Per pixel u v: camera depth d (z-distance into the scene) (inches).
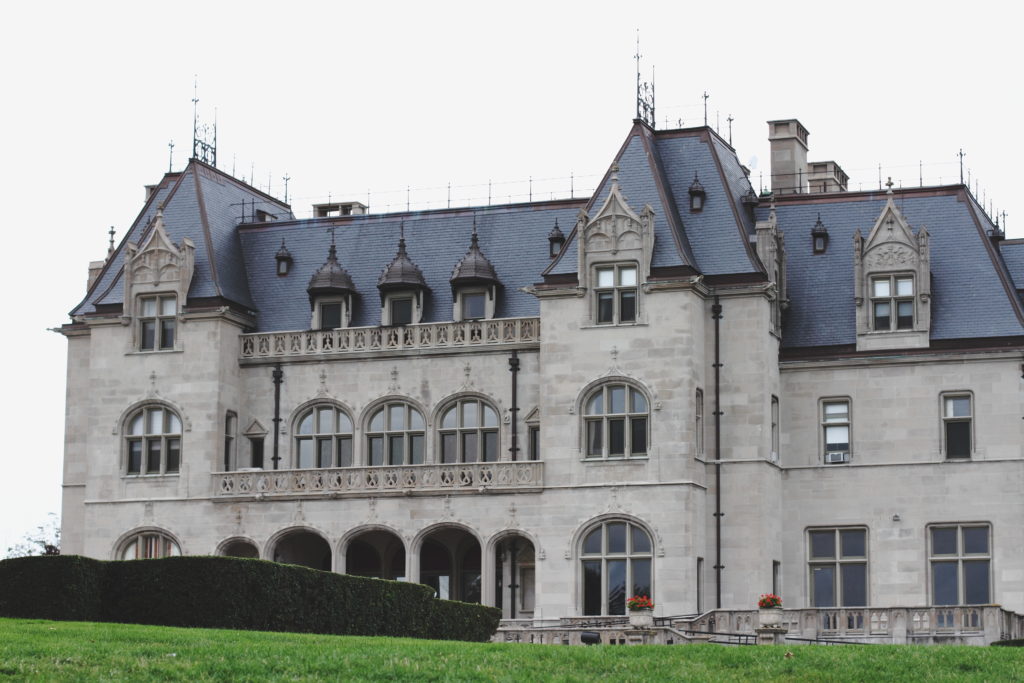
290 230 3186.5
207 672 1631.4
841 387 2883.9
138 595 2181.3
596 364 2812.5
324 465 3009.4
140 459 3009.4
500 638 2544.3
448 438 2960.1
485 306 2977.4
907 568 2815.0
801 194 3095.5
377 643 1898.4
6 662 1603.1
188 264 3034.0
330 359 3016.7
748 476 2802.7
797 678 1795.0
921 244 2874.0
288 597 2225.6
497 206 3112.7
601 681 1701.5
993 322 2844.5
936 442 2832.2
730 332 2842.0
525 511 2807.6
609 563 2768.2
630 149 2972.4
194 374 2997.0
